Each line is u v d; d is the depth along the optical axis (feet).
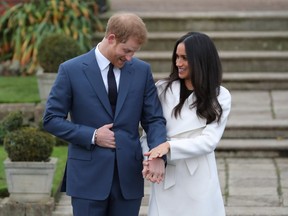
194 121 21.49
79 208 21.59
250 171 33.42
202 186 21.71
